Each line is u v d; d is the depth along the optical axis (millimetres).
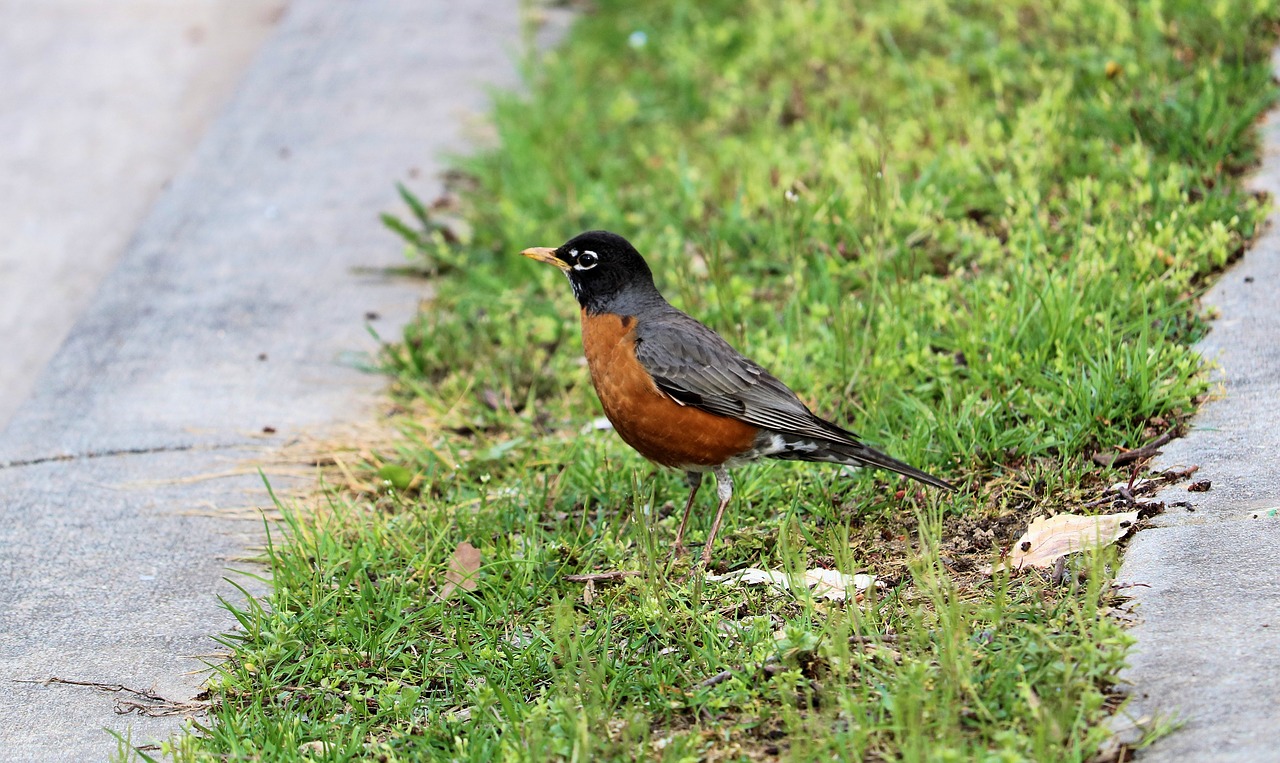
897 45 17062
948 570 8641
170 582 9609
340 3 22547
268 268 14766
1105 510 8914
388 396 12359
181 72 21016
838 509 9703
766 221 13688
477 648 8320
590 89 18391
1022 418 10180
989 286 11352
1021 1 16609
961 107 14727
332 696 7977
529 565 8969
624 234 14305
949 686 6781
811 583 8625
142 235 15703
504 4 22078
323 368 12836
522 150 16156
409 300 14062
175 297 14266
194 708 8164
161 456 11383
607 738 7031
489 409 11977
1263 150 13078
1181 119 13180
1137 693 6891
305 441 11586
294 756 7230
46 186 17797
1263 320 10594
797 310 11797
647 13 20516
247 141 17906
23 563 9859
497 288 13719
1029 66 15148
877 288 11688
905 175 13891
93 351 13250
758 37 18047
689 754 6832
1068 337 10469
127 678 8492
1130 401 9766
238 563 9852
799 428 9320
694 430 9430
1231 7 14766
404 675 8086
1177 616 7496
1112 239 11562
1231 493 8695
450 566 9156
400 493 10703
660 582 8508
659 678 7590
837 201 13227
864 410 10570
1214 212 11820
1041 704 6723
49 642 8898
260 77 19891
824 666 7469
